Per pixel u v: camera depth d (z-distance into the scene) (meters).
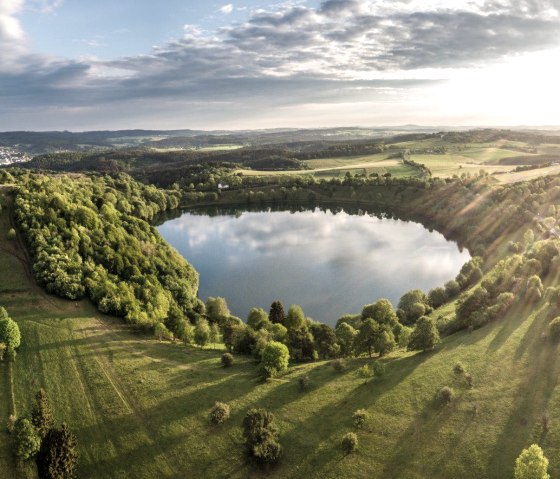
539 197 193.38
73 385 72.50
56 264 106.44
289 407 67.00
